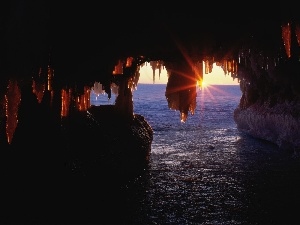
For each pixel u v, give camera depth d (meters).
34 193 9.74
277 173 15.11
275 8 10.12
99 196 11.52
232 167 16.47
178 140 25.91
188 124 37.78
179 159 18.45
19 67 8.54
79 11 9.70
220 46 13.05
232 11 10.31
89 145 13.20
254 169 15.98
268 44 13.16
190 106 17.20
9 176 9.66
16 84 8.81
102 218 9.70
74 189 10.84
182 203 11.19
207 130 32.34
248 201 11.37
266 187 12.96
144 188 12.80
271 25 11.15
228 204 11.12
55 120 11.32
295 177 14.38
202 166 16.73
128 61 15.15
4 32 8.17
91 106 17.03
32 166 10.25
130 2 9.66
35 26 8.43
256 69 22.39
